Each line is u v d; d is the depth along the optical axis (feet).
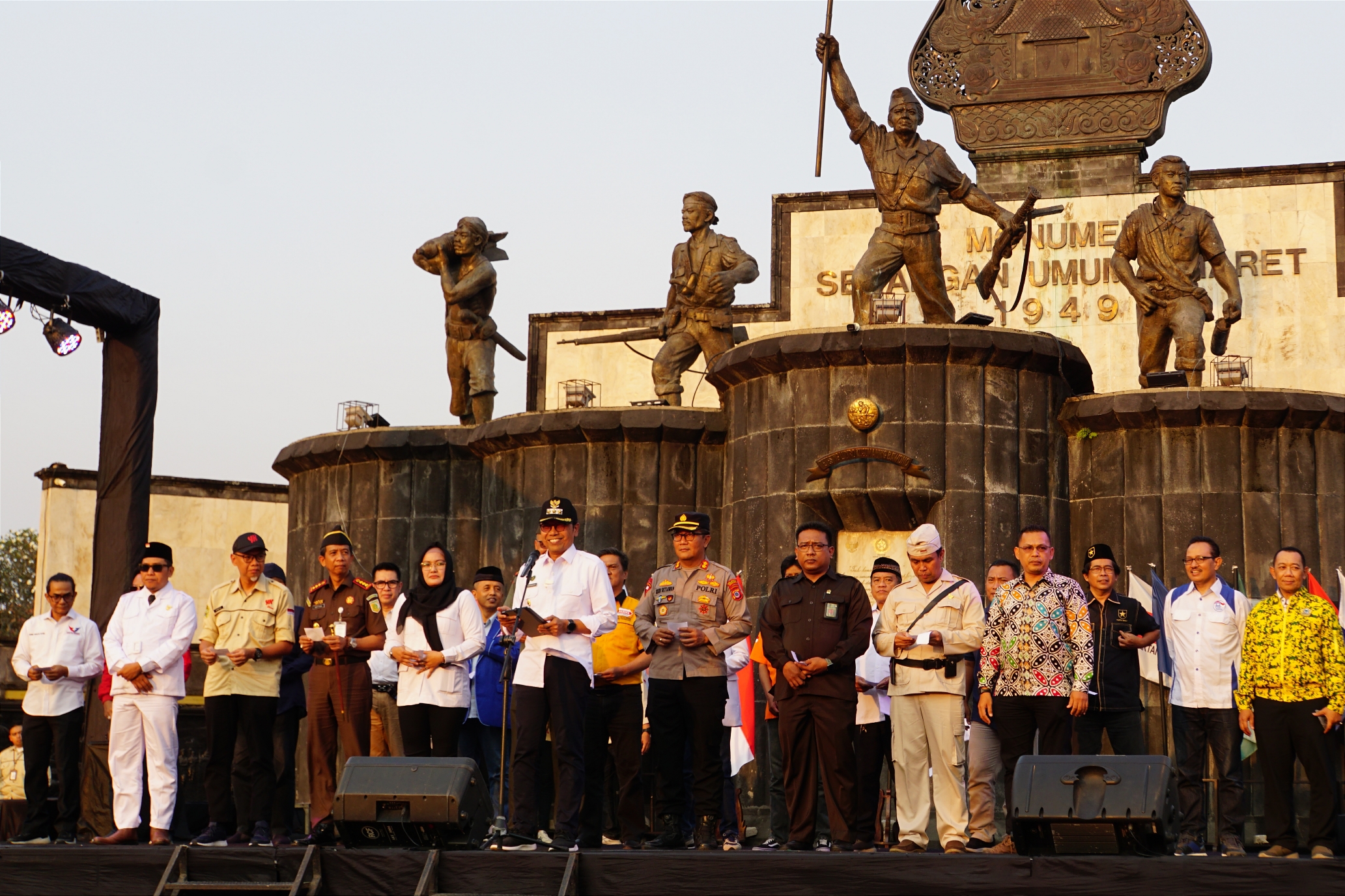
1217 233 64.49
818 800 42.45
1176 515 59.62
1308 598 36.63
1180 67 81.71
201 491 96.94
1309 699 35.91
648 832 43.88
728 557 63.72
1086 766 33.42
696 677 39.88
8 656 92.73
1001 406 59.98
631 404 66.28
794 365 60.59
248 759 41.39
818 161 63.21
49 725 45.65
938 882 32.60
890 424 59.36
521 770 37.01
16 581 172.86
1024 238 83.87
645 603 40.88
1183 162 64.59
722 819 42.42
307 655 43.16
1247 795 53.62
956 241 84.84
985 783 40.63
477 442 67.82
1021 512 59.62
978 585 58.49
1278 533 59.16
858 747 41.24
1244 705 36.73
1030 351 60.08
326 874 34.94
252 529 97.66
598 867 33.73
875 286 63.31
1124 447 60.70
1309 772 35.86
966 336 59.57
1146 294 64.85
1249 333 83.46
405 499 68.80
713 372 63.93
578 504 64.80
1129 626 41.16
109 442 52.95
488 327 70.59
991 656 38.24
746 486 61.62
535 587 38.19
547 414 65.41
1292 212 83.71
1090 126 82.94
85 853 36.35
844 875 32.94
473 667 44.93
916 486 58.70
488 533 67.51
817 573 38.65
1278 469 59.72
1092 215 83.10
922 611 38.60
